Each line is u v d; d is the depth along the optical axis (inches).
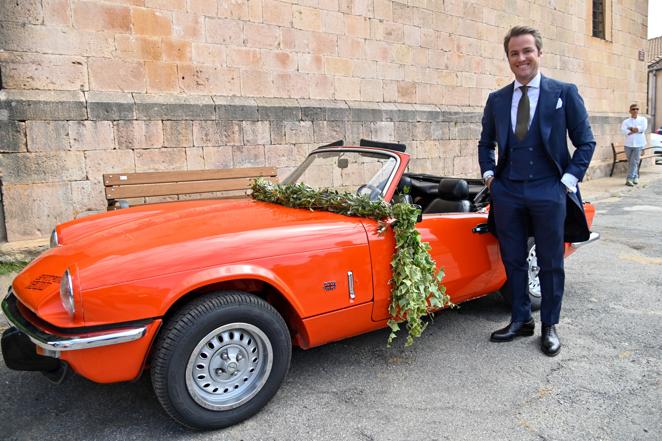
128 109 253.1
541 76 143.6
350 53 348.8
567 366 136.3
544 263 145.2
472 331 161.2
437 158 411.2
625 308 179.3
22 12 227.1
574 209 145.8
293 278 114.0
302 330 119.9
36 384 129.7
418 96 398.3
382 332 159.9
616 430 107.0
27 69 230.2
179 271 101.6
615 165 613.0
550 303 145.9
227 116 286.0
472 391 123.6
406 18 382.6
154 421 113.0
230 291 108.5
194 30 276.1
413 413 114.2
